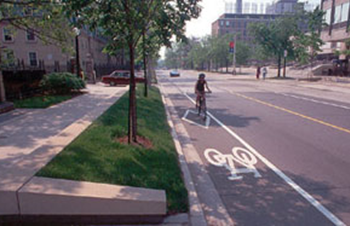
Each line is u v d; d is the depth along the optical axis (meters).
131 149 6.22
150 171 5.35
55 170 4.63
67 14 6.07
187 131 9.88
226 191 5.24
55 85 16.00
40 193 3.88
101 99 14.26
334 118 11.98
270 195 5.06
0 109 10.23
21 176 4.38
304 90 25.14
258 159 6.95
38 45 33.97
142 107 12.06
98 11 6.12
